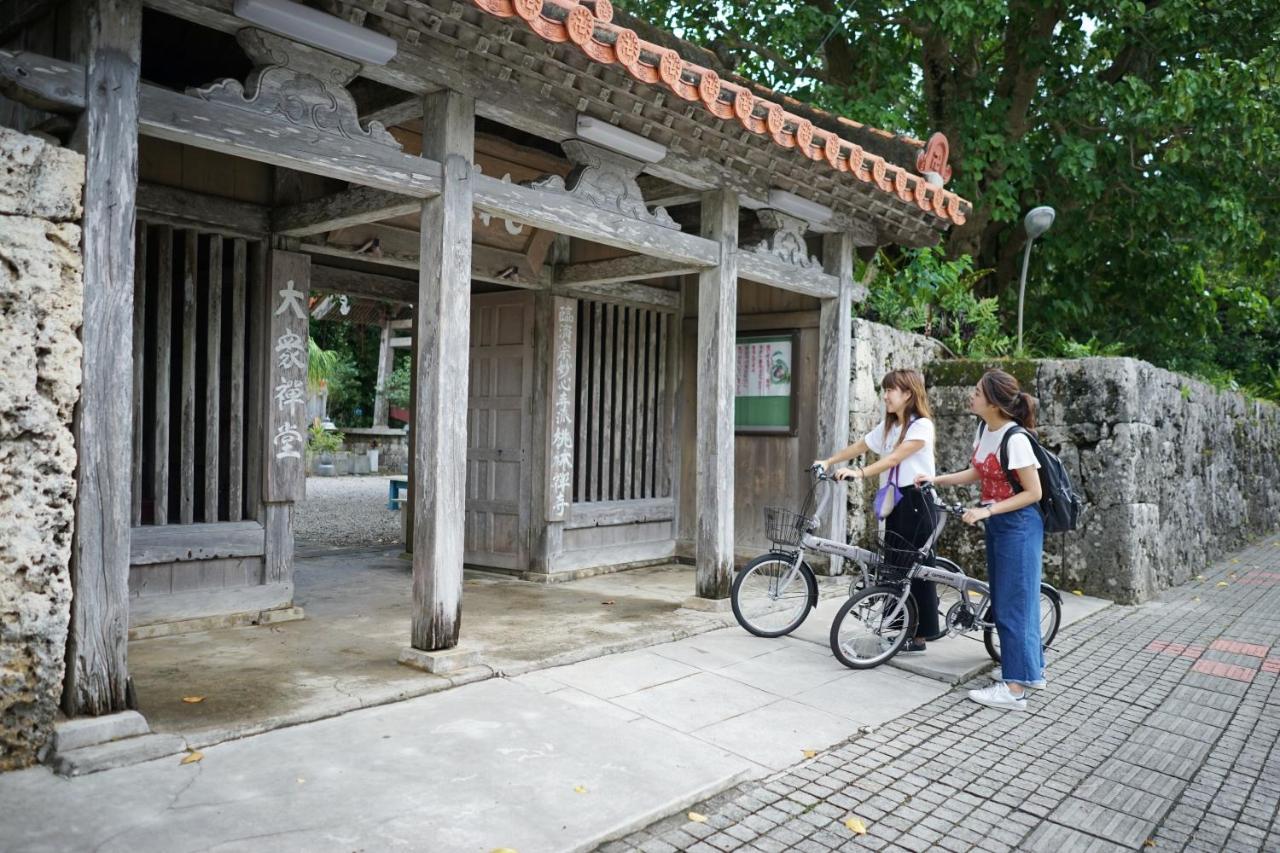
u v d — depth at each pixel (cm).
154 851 236
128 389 298
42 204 276
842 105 1016
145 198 448
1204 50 1006
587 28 371
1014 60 1086
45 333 278
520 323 685
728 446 563
